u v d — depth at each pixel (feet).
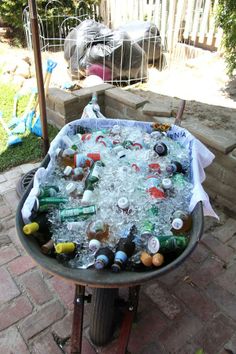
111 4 18.37
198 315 5.91
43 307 5.98
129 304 5.03
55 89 10.98
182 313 5.94
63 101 10.14
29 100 12.41
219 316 5.90
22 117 11.62
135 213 4.32
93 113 7.75
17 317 5.82
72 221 4.19
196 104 10.98
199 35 15.76
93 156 5.21
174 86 12.77
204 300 6.15
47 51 17.60
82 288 4.75
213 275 6.61
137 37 14.38
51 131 10.87
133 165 5.08
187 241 3.97
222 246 7.25
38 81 7.60
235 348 5.43
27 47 18.16
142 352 5.37
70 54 13.76
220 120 9.83
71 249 3.77
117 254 3.72
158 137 5.92
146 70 13.85
